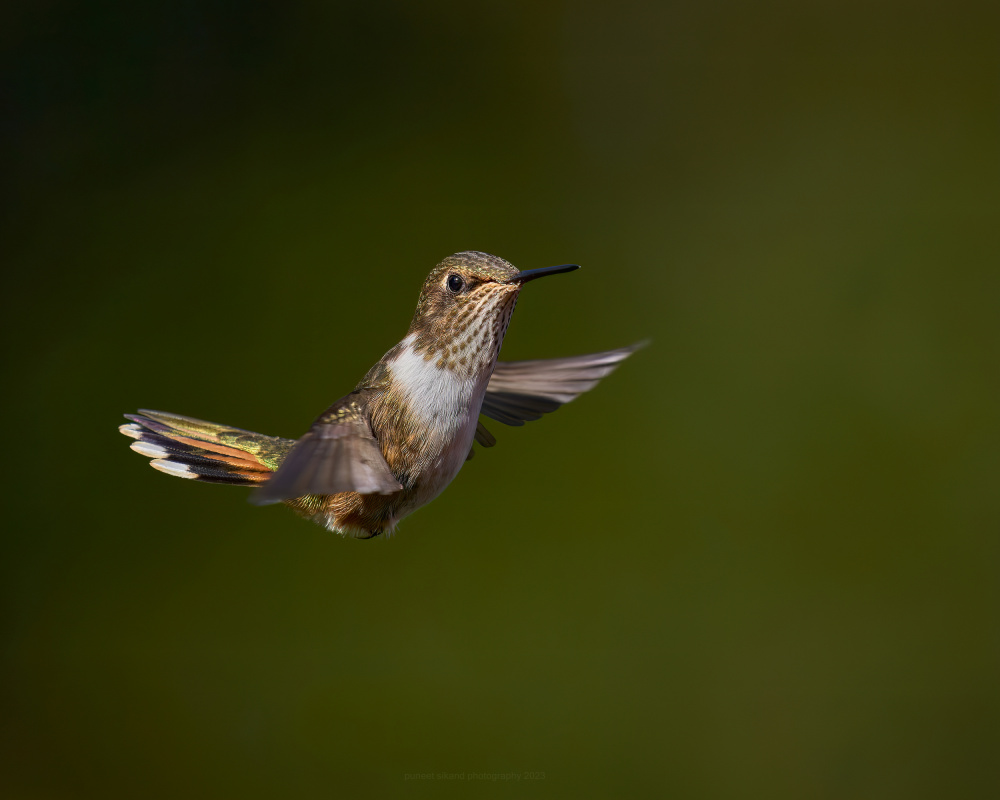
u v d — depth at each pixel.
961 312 4.17
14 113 4.24
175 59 4.40
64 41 4.32
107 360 3.95
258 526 3.79
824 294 4.25
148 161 4.30
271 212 4.22
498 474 3.92
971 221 4.29
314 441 2.98
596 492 3.93
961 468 3.94
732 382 4.10
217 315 4.05
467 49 4.52
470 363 3.00
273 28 4.46
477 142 4.41
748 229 4.38
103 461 3.85
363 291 4.11
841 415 4.06
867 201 4.39
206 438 3.02
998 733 3.61
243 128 4.36
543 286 4.23
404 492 3.00
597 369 3.06
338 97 4.43
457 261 3.01
